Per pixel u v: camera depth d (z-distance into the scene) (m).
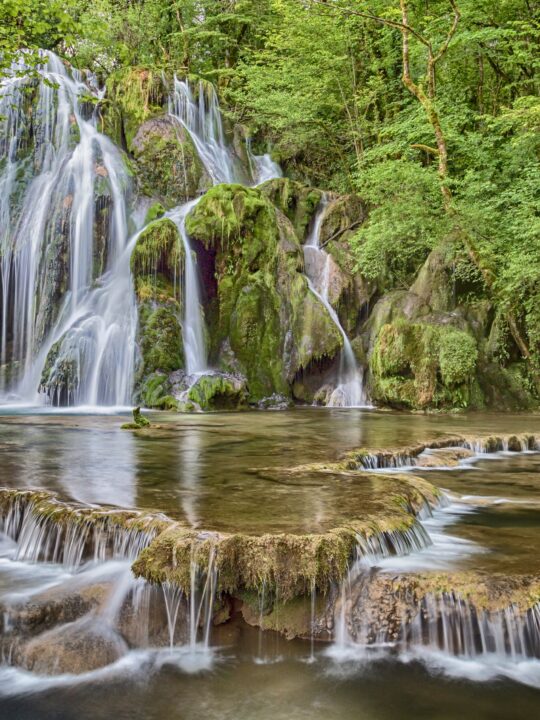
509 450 10.38
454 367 15.70
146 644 4.31
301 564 4.34
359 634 4.31
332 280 20.25
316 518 4.98
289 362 18.58
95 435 10.52
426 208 17.17
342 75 25.00
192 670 4.05
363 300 20.33
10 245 19.64
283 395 17.88
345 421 13.20
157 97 23.44
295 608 4.40
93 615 4.45
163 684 3.90
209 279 18.61
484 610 4.18
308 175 27.20
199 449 8.88
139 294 17.25
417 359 16.12
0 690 3.86
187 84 24.83
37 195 20.16
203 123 24.97
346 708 3.63
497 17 19.69
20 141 21.61
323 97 24.45
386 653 4.23
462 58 20.70
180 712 3.61
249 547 4.40
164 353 16.59
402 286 20.81
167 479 6.66
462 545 5.22
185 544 4.44
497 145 19.84
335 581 4.42
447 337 15.99
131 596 4.55
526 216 15.55
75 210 18.98
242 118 27.59
